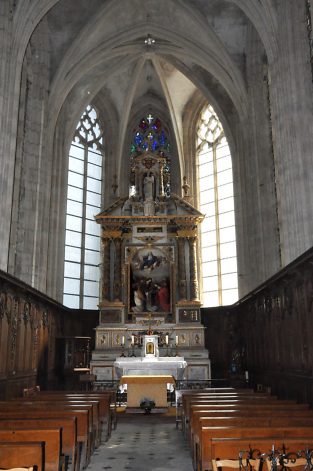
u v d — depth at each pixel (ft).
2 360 42.29
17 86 58.70
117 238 74.54
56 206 78.38
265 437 18.34
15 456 16.89
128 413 47.60
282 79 54.19
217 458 17.02
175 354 68.39
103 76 86.48
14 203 67.05
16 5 59.36
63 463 22.34
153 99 99.50
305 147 50.14
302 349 37.63
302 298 37.60
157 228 75.05
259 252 68.64
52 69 76.13
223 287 84.07
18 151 68.80
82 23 75.77
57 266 76.69
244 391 40.47
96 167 92.84
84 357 67.21
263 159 69.72
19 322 47.93
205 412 25.07
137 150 97.91
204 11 74.84
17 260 66.23
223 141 90.43
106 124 95.76
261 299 54.44
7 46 57.67
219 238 86.89
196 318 71.00
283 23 54.95
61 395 37.42
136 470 26.04
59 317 70.13
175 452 30.68
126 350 69.05
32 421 22.71
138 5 76.54
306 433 19.45
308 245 47.88
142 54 85.87
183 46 80.48
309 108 51.03
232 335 70.90
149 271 73.61
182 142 95.71
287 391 42.88
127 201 77.36
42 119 72.90
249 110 74.43
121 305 71.61
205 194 91.97
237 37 75.46
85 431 25.75
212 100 85.56
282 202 52.65
